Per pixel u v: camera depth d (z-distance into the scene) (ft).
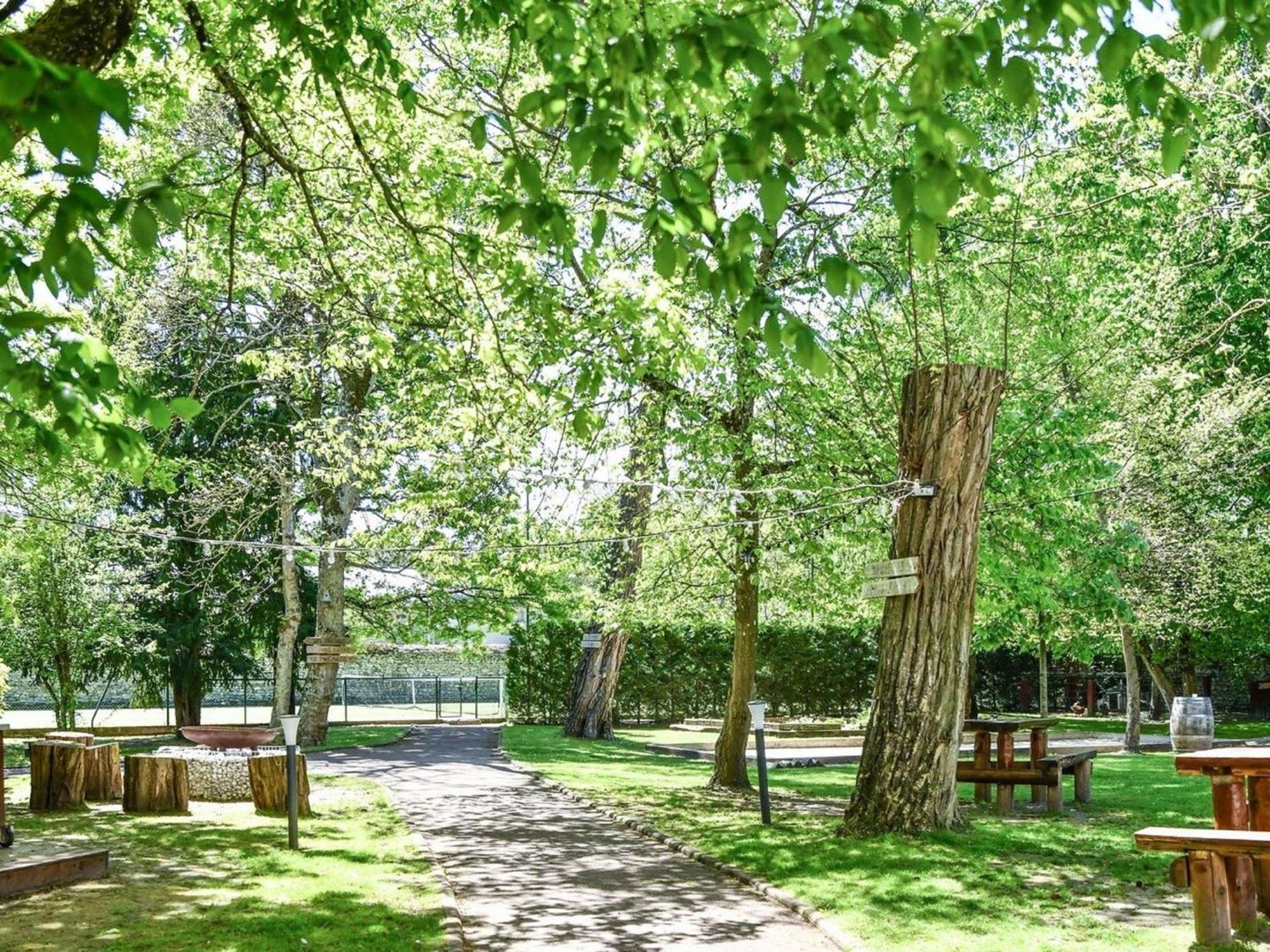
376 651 103.04
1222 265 53.78
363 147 26.12
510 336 34.55
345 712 115.96
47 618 84.64
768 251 47.34
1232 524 74.74
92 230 31.09
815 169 45.32
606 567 73.51
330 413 80.79
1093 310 52.29
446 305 32.86
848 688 107.86
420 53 38.81
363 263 34.65
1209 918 21.26
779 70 14.17
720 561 50.78
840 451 46.93
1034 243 46.16
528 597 86.12
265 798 41.73
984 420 36.55
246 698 102.78
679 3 16.20
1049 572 47.80
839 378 47.16
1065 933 23.00
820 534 48.26
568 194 33.78
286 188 35.35
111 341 60.34
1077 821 38.86
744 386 44.93
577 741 87.51
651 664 110.42
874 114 13.10
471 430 37.81
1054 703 131.34
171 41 33.19
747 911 26.86
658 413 46.75
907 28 12.42
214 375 77.00
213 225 35.47
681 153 30.27
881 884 28.27
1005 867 30.09
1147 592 71.97
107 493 79.36
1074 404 50.67
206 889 27.48
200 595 92.94
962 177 12.59
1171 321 51.29
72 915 24.41
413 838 37.32
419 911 25.85
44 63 8.85
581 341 31.86
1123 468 60.13
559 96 14.39
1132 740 75.15
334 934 23.43
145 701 102.42
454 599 84.53
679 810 44.45
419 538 56.49
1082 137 45.83
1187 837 21.39
